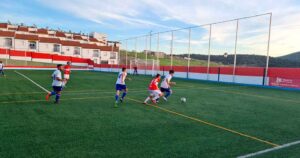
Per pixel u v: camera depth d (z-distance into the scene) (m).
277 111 8.22
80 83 17.36
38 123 5.76
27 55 49.53
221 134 5.27
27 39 51.75
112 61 60.72
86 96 10.70
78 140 4.60
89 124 5.79
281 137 5.16
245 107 8.85
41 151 3.99
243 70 20.80
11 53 48.03
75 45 56.69
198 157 3.93
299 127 6.06
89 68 53.06
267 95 13.05
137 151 4.12
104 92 12.24
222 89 15.76
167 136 5.02
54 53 54.41
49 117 6.40
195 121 6.40
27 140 4.51
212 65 24.11
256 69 19.69
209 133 5.33
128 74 35.25
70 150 4.07
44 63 49.59
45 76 23.08
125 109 7.84
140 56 34.84
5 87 13.21
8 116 6.38
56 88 8.60
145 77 27.67
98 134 5.02
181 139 4.84
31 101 8.88
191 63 26.67
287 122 6.58
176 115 7.10
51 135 4.86
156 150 4.19
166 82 9.79
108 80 20.89
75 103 8.75
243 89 16.30
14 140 4.48
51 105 8.21
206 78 24.59
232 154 4.09
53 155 3.83
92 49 58.47
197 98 10.93
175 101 9.88
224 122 6.39
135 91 13.16
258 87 18.48
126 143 4.51
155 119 6.51
